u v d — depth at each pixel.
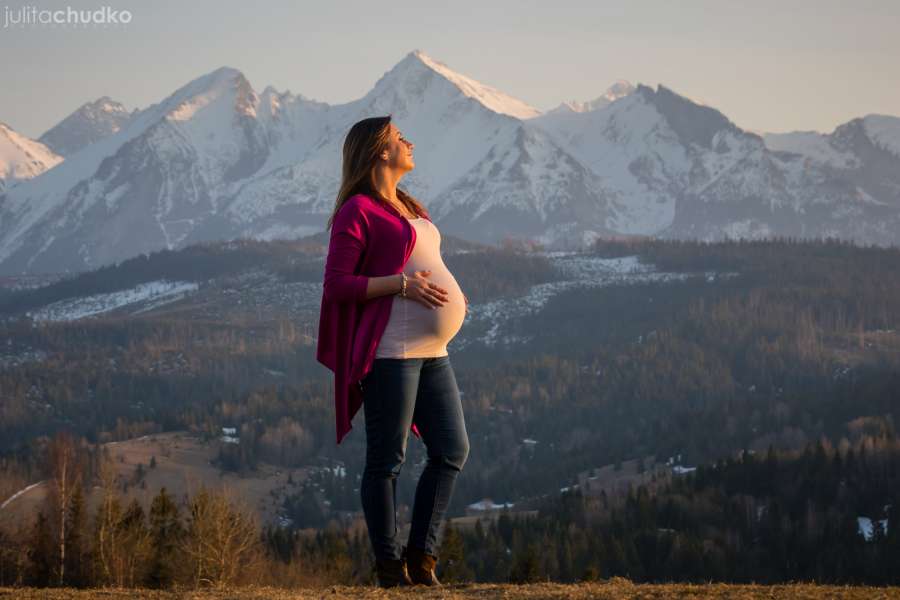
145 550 60.00
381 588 8.24
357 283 7.71
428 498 8.13
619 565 117.75
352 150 8.19
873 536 134.88
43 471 71.50
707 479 158.38
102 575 58.72
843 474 155.25
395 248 7.95
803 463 158.00
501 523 133.75
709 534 137.00
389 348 7.77
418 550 8.21
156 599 9.21
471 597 8.00
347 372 7.84
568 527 133.00
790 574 128.75
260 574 55.66
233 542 52.06
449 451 8.09
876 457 159.62
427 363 8.00
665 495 150.12
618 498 161.62
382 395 7.79
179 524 66.31
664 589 8.59
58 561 65.12
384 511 8.07
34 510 73.81
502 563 111.25
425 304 7.81
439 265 8.09
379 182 8.23
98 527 60.50
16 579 64.88
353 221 7.90
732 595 8.20
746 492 155.12
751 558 130.50
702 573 123.25
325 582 73.62
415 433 8.44
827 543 132.38
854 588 8.74
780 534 135.12
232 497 54.03
